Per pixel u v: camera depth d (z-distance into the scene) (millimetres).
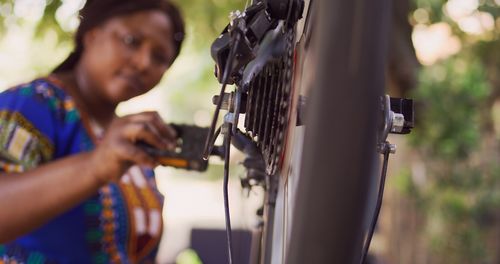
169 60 1650
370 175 722
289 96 787
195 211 9219
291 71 787
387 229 4551
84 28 1588
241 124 973
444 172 4180
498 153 4383
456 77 4016
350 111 706
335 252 736
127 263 1514
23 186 1201
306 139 720
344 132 708
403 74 4125
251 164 1057
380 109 729
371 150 715
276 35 841
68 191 1197
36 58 4363
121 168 1196
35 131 1389
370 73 705
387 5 718
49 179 1198
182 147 1301
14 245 1410
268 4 813
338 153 711
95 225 1471
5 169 1339
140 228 1562
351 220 727
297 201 738
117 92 1561
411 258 4383
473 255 4105
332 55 708
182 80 9367
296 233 742
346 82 705
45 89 1449
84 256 1455
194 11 5156
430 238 4199
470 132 3990
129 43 1557
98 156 1186
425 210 4199
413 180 4227
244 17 805
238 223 1436
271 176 932
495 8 4371
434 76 4070
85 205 1461
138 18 1562
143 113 1207
